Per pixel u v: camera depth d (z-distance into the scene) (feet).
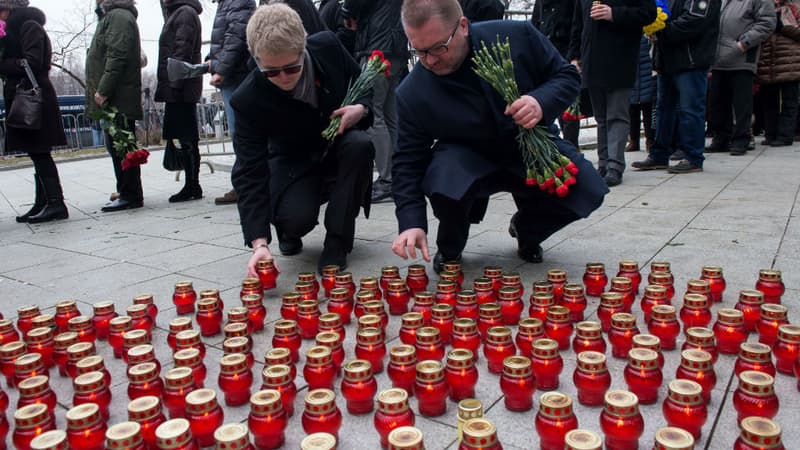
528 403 6.59
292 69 10.21
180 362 7.23
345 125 11.82
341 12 19.98
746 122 25.35
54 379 8.16
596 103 20.83
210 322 9.18
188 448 5.49
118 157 22.15
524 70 10.25
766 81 27.25
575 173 10.30
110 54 20.39
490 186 11.28
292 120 11.67
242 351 7.68
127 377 7.54
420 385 6.48
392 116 20.40
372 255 13.52
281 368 6.73
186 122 22.90
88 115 21.56
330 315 8.38
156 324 9.91
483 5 18.61
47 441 5.59
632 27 18.61
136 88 21.33
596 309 9.47
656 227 14.23
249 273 10.87
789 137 28.02
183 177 33.58
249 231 11.21
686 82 20.86
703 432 5.99
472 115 10.25
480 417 5.61
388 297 9.65
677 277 10.68
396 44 19.42
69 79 108.47
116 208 22.33
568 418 5.58
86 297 11.68
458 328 7.80
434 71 9.91
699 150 21.61
